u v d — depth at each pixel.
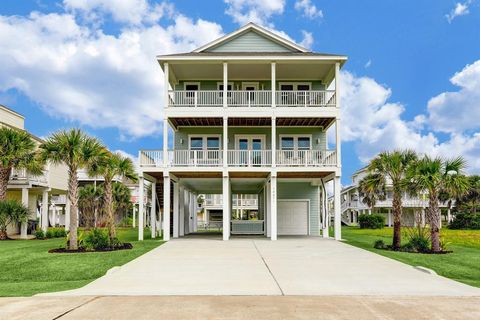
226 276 11.62
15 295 9.12
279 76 27.66
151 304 8.14
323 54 24.41
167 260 14.99
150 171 24.06
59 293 9.27
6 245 22.12
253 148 27.61
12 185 28.59
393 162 19.22
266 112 24.23
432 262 14.97
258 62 24.73
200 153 27.38
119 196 47.84
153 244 21.19
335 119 24.34
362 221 47.88
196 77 27.70
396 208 19.41
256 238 25.39
